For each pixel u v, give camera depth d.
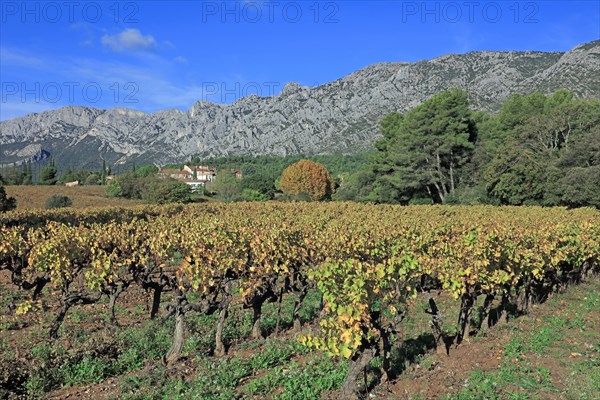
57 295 13.90
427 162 54.38
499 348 9.63
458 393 7.45
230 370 8.42
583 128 46.97
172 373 8.52
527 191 44.00
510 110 58.50
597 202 38.78
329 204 39.22
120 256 11.88
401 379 8.16
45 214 24.94
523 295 12.62
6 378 7.88
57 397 7.63
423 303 13.09
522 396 7.26
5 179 88.94
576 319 11.68
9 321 11.78
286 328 11.53
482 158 53.56
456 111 54.38
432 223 17.84
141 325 11.34
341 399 7.25
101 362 8.72
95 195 72.44
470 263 9.97
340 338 7.14
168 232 12.47
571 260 14.69
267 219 19.73
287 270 10.77
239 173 143.00
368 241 12.05
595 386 7.60
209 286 10.16
